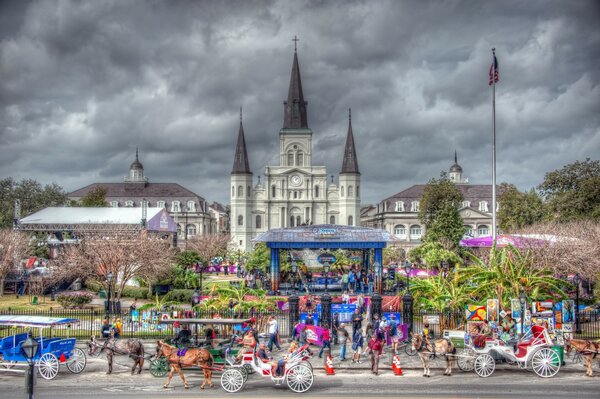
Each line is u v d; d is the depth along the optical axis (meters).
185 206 143.25
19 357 23.00
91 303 45.78
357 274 51.44
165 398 19.97
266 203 135.75
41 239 67.12
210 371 21.77
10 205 89.69
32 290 51.00
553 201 65.06
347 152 136.62
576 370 24.27
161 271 48.41
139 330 32.06
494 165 41.97
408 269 47.34
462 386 21.67
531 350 23.23
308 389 21.12
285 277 52.53
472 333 25.20
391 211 133.25
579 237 47.53
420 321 31.48
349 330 33.12
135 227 66.06
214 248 94.50
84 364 24.22
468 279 33.03
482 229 127.19
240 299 38.34
